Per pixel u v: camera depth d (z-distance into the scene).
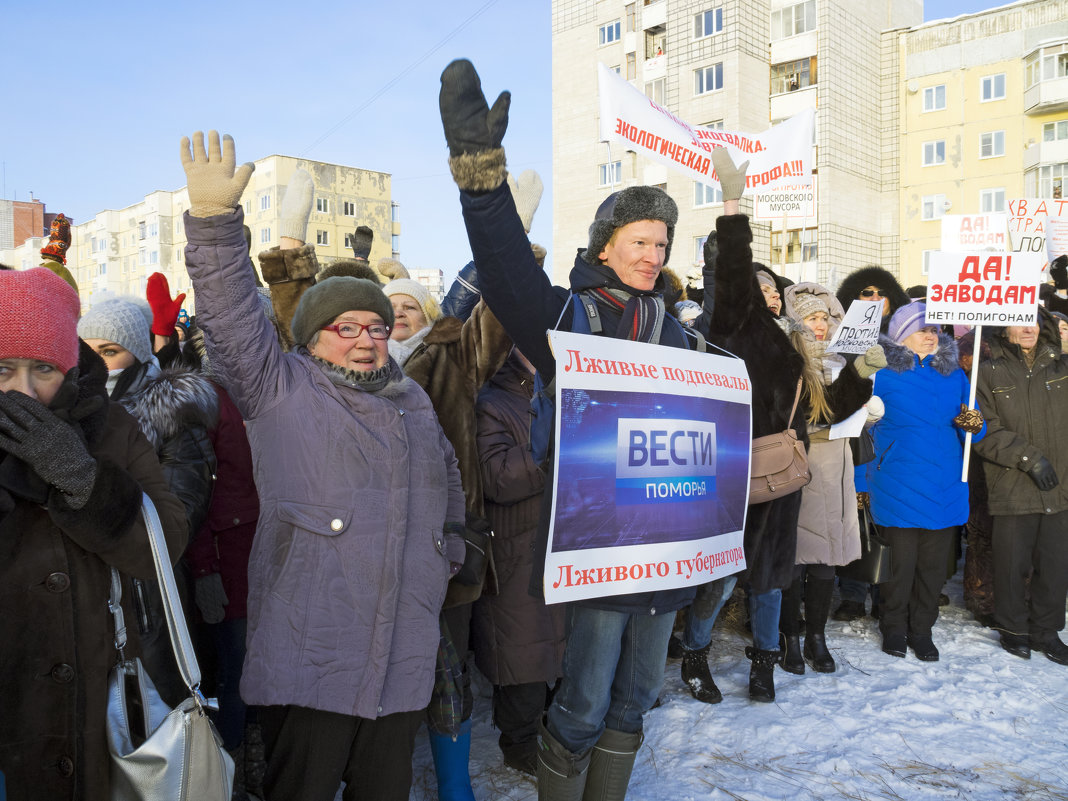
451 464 2.34
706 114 28.12
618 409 2.00
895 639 4.00
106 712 1.51
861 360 3.63
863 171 29.03
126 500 1.50
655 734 3.09
